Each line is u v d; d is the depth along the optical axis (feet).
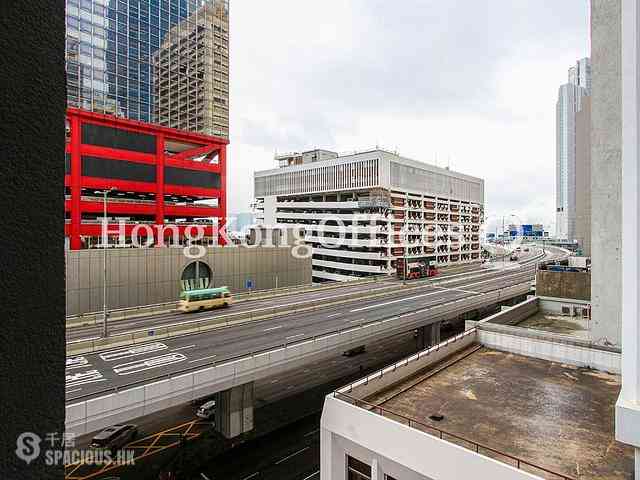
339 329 110.32
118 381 75.15
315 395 115.03
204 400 109.40
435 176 367.66
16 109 4.53
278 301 166.61
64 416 5.00
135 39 191.83
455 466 36.50
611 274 67.00
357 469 45.24
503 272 306.35
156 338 104.78
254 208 410.72
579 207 282.56
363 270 305.73
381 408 46.29
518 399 50.08
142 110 195.93
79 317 121.29
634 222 25.62
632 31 24.72
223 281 182.39
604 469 35.86
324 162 345.51
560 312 101.96
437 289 208.95
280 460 84.28
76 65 171.53
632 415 25.40
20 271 4.54
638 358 25.89
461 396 51.06
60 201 4.98
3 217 4.41
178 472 78.84
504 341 69.15
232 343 100.89
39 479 4.71
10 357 4.45
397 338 175.01
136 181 193.67
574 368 60.49
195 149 223.71
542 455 38.01
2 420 4.38
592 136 69.77
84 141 176.14
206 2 223.51
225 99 232.94
